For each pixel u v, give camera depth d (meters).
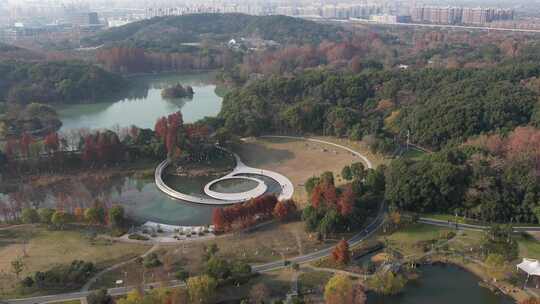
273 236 189.38
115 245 182.25
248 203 198.50
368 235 191.00
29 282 154.62
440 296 157.88
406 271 169.38
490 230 185.12
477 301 155.12
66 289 154.88
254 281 160.38
